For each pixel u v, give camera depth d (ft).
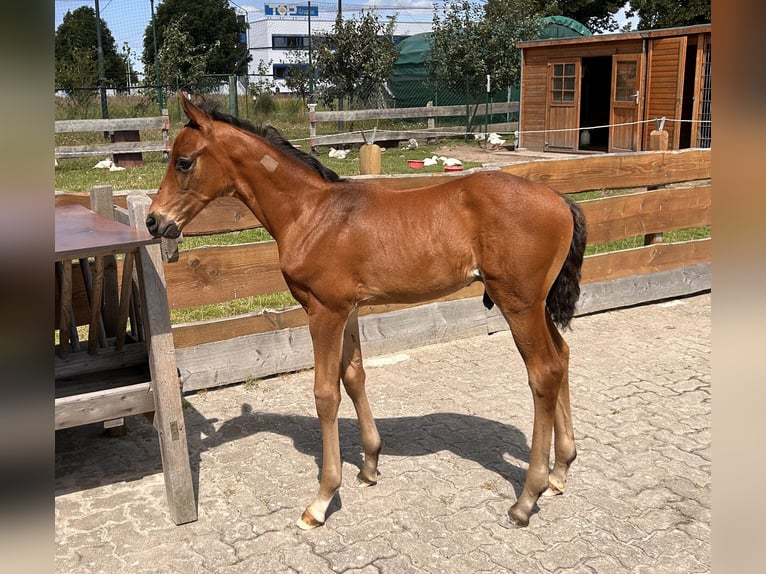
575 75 51.19
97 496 11.25
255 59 152.05
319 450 12.72
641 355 17.29
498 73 61.31
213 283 15.21
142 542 9.96
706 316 20.43
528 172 18.65
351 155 49.73
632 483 11.35
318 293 10.03
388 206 10.00
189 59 72.79
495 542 9.82
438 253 9.77
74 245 8.84
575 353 17.46
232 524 10.39
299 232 10.11
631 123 46.09
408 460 12.26
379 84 65.72
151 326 10.01
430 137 57.77
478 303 18.80
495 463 12.13
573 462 12.04
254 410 14.44
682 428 13.33
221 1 118.11
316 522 10.18
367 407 11.15
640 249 20.98
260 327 16.02
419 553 9.59
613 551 9.58
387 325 17.51
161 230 10.09
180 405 10.24
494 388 15.47
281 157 10.27
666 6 90.33
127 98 64.64
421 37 72.54
